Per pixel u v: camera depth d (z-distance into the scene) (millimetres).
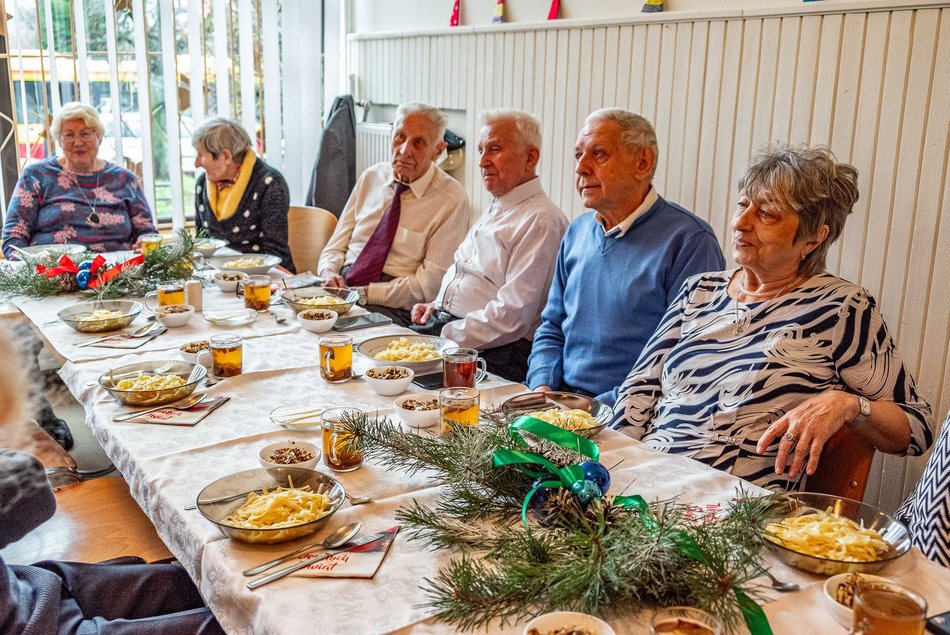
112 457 1617
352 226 3684
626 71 3209
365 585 1100
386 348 2172
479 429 1396
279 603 1056
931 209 2443
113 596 1441
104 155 4367
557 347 2549
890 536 1203
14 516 1087
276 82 4672
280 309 2609
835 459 1693
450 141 4031
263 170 3766
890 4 2424
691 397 1855
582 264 2453
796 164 1728
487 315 2785
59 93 4172
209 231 3793
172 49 4363
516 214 2895
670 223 2303
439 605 1036
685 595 1026
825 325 1740
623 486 1429
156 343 2209
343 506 1321
